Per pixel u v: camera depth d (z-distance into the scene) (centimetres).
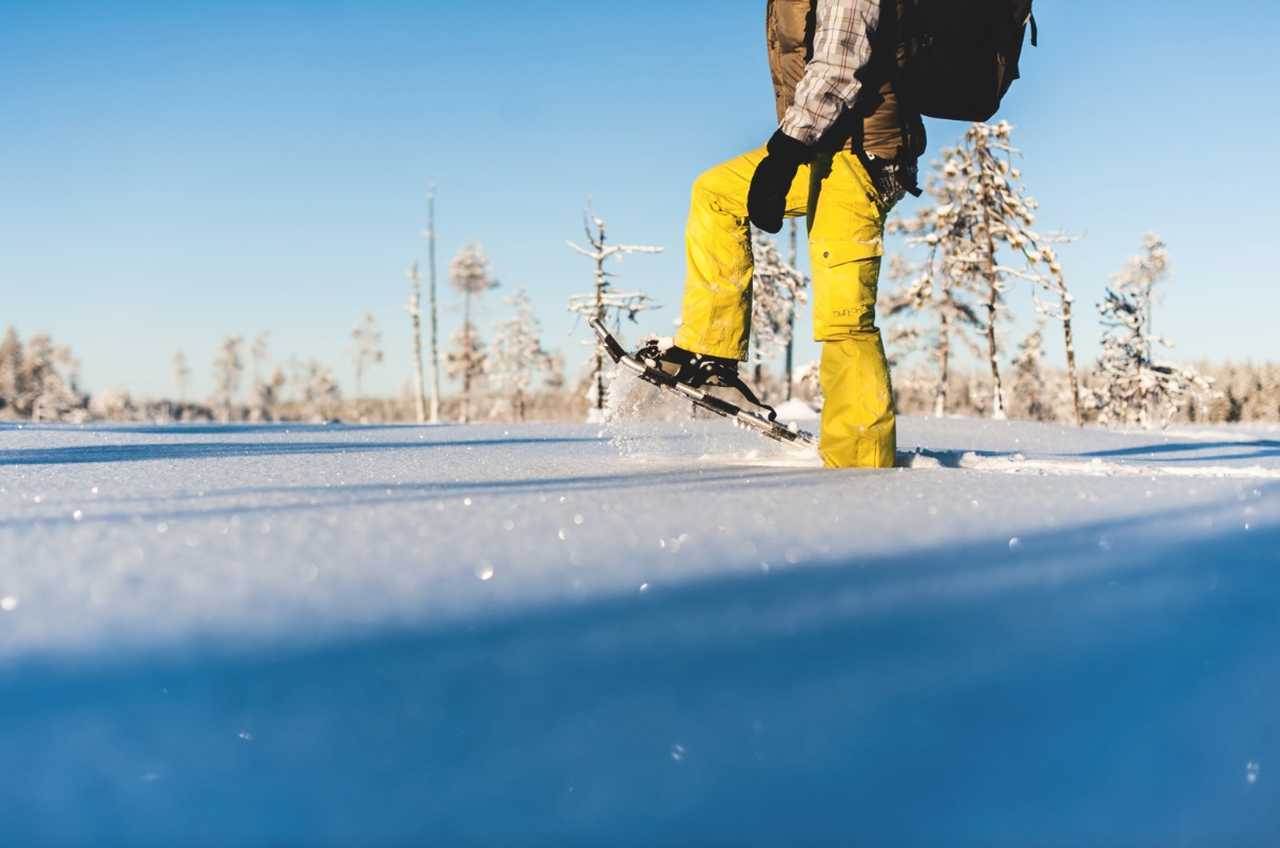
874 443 268
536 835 50
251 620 81
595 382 2245
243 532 125
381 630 78
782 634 79
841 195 266
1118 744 62
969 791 56
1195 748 62
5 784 53
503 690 67
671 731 61
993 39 264
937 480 209
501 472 250
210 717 61
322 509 150
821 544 115
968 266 2261
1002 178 2180
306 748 58
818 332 273
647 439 334
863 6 252
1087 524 132
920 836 52
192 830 50
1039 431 677
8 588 91
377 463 289
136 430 625
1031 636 81
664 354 297
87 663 70
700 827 52
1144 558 110
